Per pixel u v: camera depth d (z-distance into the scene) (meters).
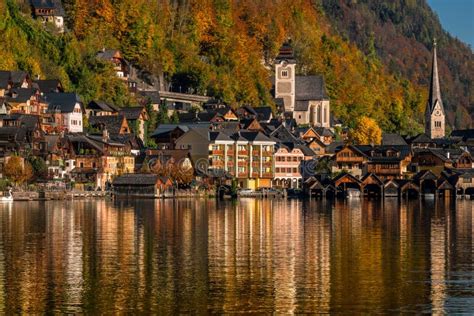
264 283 95.50
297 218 171.50
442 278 98.25
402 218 173.00
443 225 156.12
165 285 94.31
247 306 86.31
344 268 104.19
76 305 86.25
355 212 191.12
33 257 110.88
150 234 136.50
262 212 188.62
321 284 95.19
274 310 85.00
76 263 106.56
